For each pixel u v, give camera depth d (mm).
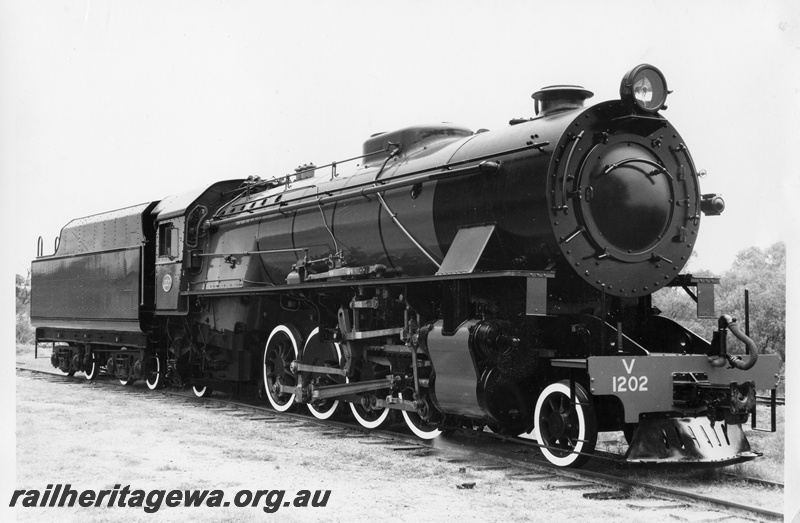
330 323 10984
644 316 8695
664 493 6688
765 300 15898
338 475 7656
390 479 7461
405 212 9414
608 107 7957
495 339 7805
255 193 14289
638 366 7246
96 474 7820
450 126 10258
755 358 7426
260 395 13539
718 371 7637
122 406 13078
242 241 13211
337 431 10352
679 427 7352
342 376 10656
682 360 7449
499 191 8117
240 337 13547
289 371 11930
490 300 8156
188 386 16500
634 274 8000
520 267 8195
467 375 8008
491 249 8305
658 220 8148
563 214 7621
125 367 16797
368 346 10188
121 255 16094
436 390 8508
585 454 7242
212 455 8688
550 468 7711
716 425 7594
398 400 9484
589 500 6605
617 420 7762
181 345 14930
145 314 15453
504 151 8172
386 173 10133
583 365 7156
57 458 8523
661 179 8211
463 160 8820
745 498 6656
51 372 20156
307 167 12656
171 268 14570
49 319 19359
